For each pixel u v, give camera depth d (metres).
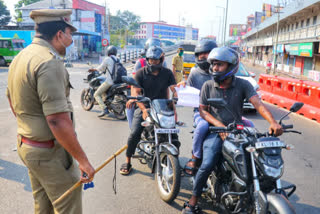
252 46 66.94
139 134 4.12
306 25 33.91
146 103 3.91
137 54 35.31
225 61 2.88
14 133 6.16
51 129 1.88
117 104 7.48
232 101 3.09
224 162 2.83
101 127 6.84
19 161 4.66
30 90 1.89
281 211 2.13
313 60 29.94
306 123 7.76
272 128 2.56
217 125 3.01
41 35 1.99
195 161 3.30
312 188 4.00
